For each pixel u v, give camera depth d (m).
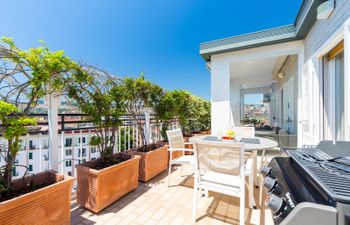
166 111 3.75
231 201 2.29
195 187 1.90
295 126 4.74
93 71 2.27
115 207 2.13
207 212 2.04
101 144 2.43
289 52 4.11
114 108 2.54
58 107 2.18
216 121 4.88
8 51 1.47
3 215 1.23
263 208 2.09
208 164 1.83
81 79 2.04
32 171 1.99
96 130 2.46
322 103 2.98
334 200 0.53
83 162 2.28
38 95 1.66
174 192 2.54
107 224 1.81
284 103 6.11
